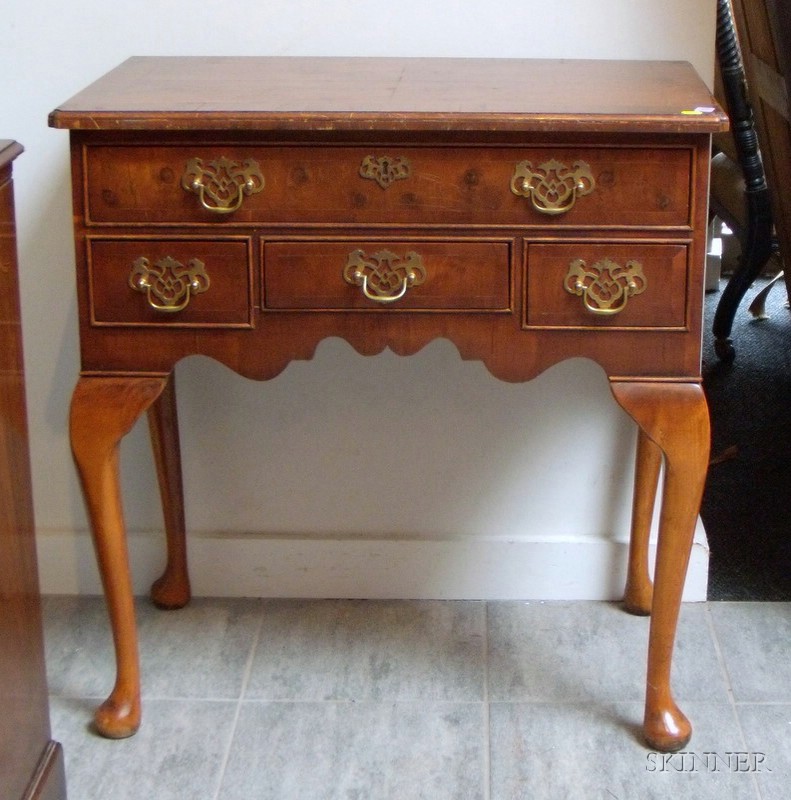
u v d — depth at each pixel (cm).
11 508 136
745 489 236
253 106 140
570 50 174
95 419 149
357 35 175
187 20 174
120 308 146
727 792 154
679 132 135
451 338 146
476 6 173
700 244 141
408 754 161
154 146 140
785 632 187
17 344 138
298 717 169
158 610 194
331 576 197
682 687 174
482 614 193
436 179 140
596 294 143
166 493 188
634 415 146
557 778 157
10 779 135
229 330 146
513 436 190
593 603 196
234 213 142
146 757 162
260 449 193
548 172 139
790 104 196
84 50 175
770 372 291
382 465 193
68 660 182
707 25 171
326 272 144
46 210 181
